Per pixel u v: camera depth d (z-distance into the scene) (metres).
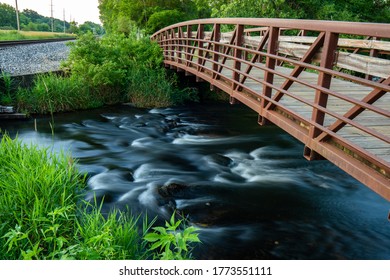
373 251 4.59
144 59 14.47
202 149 8.58
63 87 11.62
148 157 7.75
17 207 4.53
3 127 9.91
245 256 4.38
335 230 5.04
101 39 15.41
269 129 10.91
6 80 10.98
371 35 2.85
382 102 5.06
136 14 24.66
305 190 6.24
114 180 6.18
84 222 4.37
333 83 6.37
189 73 11.14
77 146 8.49
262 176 6.83
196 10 25.48
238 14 16.52
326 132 3.64
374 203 5.84
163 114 12.38
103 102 13.04
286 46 4.68
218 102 14.85
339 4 18.48
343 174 7.01
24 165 5.37
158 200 5.48
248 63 5.71
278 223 5.16
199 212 5.28
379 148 3.43
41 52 19.47
